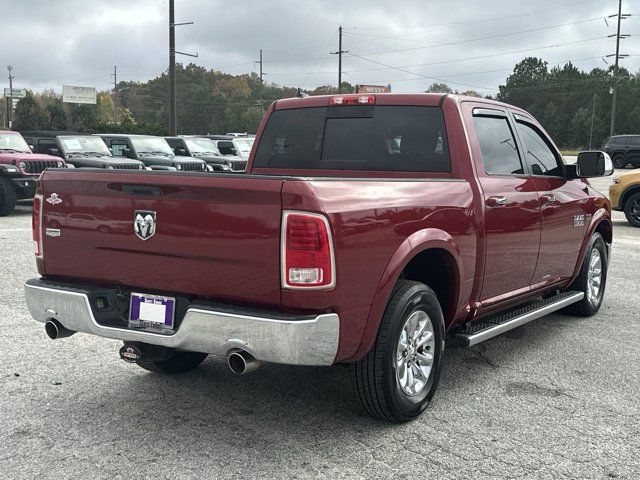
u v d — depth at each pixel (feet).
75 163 54.75
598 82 350.43
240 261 11.39
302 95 18.62
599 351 18.75
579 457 12.09
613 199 48.47
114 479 11.13
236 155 74.08
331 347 11.43
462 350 18.79
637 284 28.43
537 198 17.78
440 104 16.06
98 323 12.84
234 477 11.21
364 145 16.96
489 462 11.85
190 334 11.68
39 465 11.59
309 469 11.50
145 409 14.08
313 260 11.00
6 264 30.19
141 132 140.46
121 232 12.57
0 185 49.60
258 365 11.55
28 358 17.35
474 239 15.01
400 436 12.89
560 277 20.18
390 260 12.48
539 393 15.37
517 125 18.37
